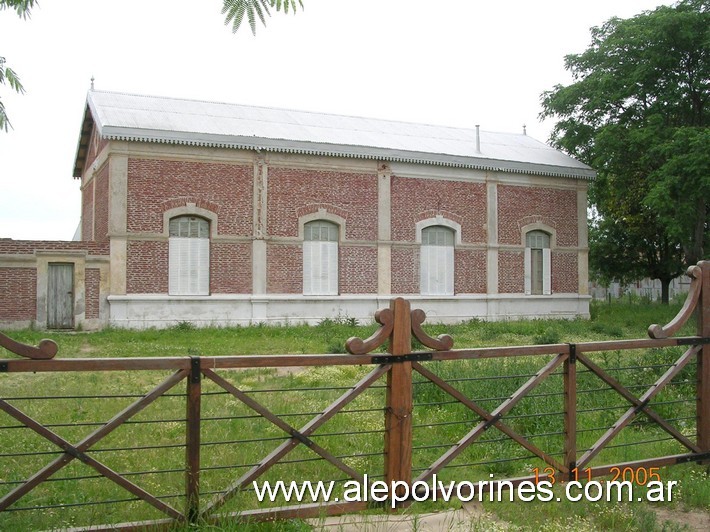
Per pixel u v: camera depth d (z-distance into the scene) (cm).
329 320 2217
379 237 2345
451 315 2467
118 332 1917
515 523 491
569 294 2680
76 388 1012
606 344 566
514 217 2584
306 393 980
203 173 2114
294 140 2184
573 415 556
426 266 2442
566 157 2794
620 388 577
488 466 643
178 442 708
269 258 2195
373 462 647
